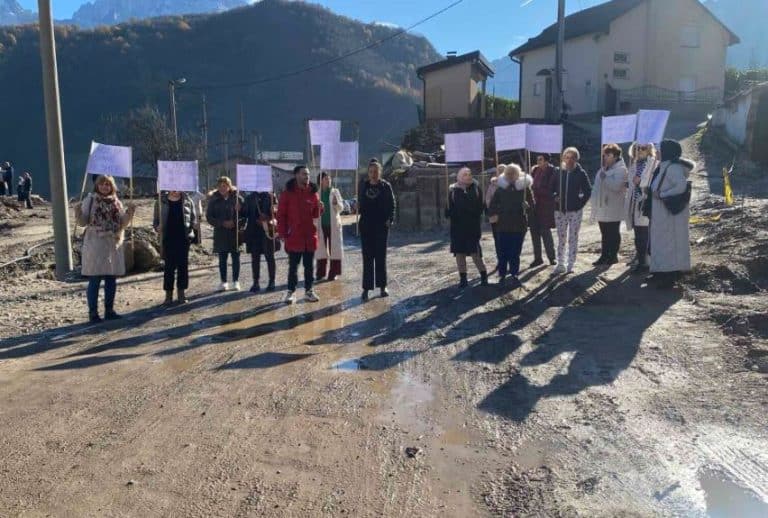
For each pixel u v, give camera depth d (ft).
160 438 15.26
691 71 121.60
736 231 32.86
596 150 83.66
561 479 12.87
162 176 31.14
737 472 12.87
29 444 15.08
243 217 33.99
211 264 46.60
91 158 29.99
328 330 24.86
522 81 138.00
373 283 30.50
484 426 15.46
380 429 15.51
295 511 12.01
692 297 25.17
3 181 123.54
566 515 11.61
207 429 15.72
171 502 12.40
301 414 16.53
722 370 18.11
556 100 88.53
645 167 29.40
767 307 22.52
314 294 30.50
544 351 20.74
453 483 12.91
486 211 32.48
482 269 31.58
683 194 26.14
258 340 23.75
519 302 27.53
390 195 30.09
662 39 118.73
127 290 35.73
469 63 115.03
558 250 32.71
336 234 36.24
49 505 12.39
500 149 35.70
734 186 56.49
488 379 18.58
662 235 26.40
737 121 72.54
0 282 38.37
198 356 21.89
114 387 18.89
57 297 33.65
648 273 29.89
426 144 89.92
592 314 24.67
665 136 87.10
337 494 12.59
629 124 32.07
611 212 32.63
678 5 118.73
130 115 175.83
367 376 19.29
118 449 14.74
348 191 144.15
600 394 16.99
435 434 15.15
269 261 34.01
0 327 26.76
